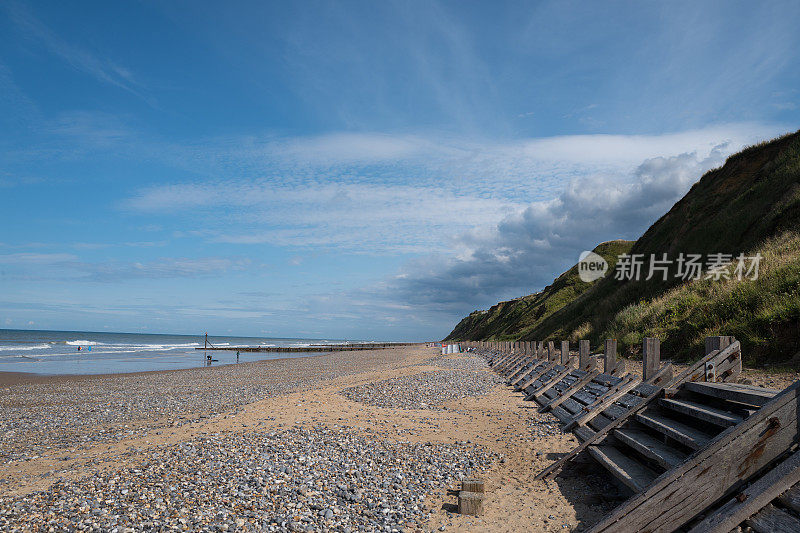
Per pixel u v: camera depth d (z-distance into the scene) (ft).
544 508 19.97
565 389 41.01
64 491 22.56
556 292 185.68
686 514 13.57
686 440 17.65
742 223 75.41
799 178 69.51
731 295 47.01
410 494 22.00
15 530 18.35
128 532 18.01
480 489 21.33
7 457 31.58
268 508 20.16
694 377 21.84
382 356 192.44
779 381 30.17
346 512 19.94
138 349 244.42
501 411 41.70
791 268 43.80
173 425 40.04
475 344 186.09
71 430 41.32
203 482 23.13
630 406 25.66
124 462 27.58
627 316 68.85
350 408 43.34
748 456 13.38
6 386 79.30
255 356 204.03
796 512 11.42
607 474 23.44
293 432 33.37
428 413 41.19
